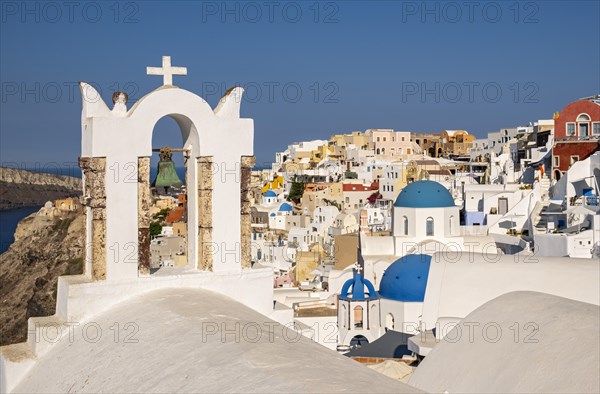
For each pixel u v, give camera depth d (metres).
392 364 26.81
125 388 13.85
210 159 19.34
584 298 26.38
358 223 102.06
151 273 19.16
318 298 65.19
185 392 12.56
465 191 94.38
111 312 17.98
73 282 18.30
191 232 20.02
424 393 11.42
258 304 19.69
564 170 86.75
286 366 12.44
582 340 14.93
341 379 11.72
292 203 144.38
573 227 66.88
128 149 18.59
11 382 17.19
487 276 28.73
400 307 56.50
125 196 18.59
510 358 15.87
